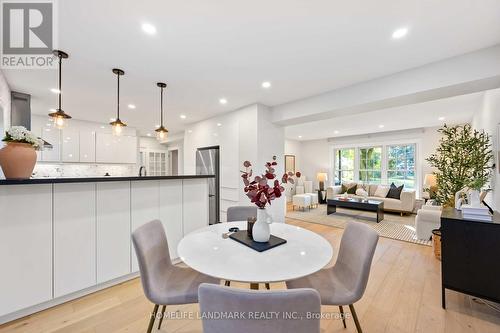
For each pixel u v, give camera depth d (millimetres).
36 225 1733
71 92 3361
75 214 1931
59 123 2320
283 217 4418
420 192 6203
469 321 1680
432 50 2203
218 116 4754
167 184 2629
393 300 1949
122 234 2232
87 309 1816
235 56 2332
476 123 4270
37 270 1736
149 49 2191
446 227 1869
